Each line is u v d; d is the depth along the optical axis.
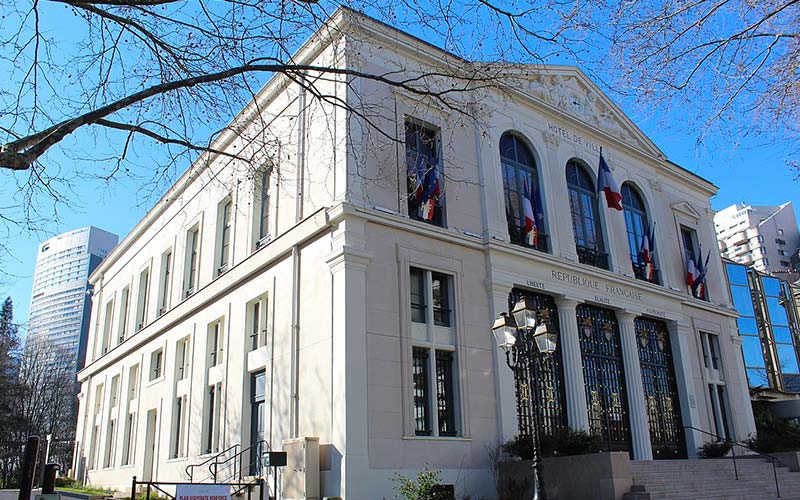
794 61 10.05
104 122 8.93
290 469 16.08
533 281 20.89
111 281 37.62
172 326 26.66
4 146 7.43
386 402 16.19
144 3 8.31
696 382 26.16
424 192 19.25
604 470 15.51
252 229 22.08
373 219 17.47
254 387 20.08
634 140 28.11
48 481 9.93
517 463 17.09
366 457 15.38
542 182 23.09
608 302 23.25
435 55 20.47
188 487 10.85
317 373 16.78
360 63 18.72
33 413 57.28
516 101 23.31
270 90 21.92
